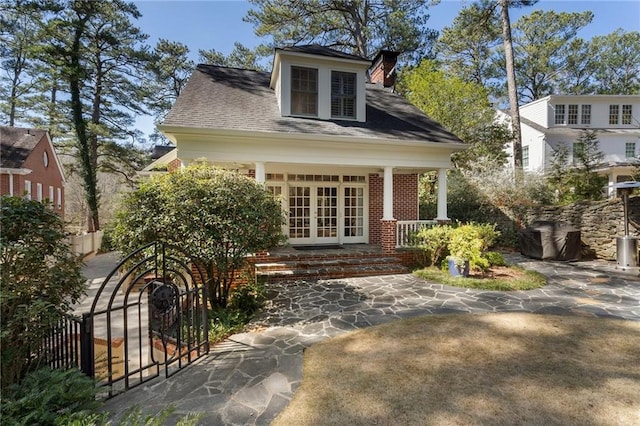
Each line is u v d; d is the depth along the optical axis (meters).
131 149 22.42
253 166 10.92
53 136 21.27
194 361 4.31
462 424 2.89
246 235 5.90
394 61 14.31
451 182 15.88
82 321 3.49
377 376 3.77
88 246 15.11
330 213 12.06
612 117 21.84
